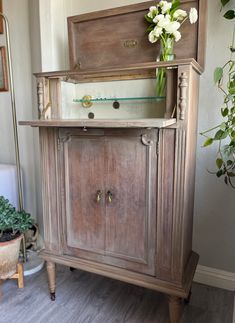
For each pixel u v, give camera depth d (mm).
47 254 1661
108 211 1463
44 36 1817
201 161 1703
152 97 1522
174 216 1316
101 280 1878
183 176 1271
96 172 1458
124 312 1570
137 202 1382
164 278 1380
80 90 1789
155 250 1384
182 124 1236
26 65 2105
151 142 1302
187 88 1211
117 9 1540
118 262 1486
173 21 1379
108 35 1608
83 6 1866
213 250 1772
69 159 1522
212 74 1601
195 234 1797
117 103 1681
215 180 1692
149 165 1321
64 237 1622
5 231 1766
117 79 1661
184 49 1449
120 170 1393
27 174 2258
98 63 1660
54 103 1615
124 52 1582
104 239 1500
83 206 1530
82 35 1677
